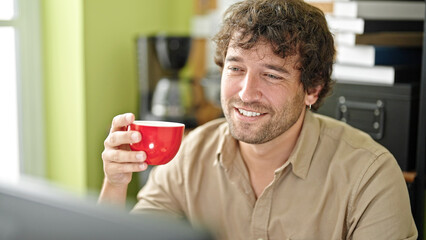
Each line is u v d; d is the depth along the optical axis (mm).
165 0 2943
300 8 1349
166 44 2660
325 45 1400
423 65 1934
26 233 500
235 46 1300
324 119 1507
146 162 1232
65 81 2613
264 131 1307
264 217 1385
